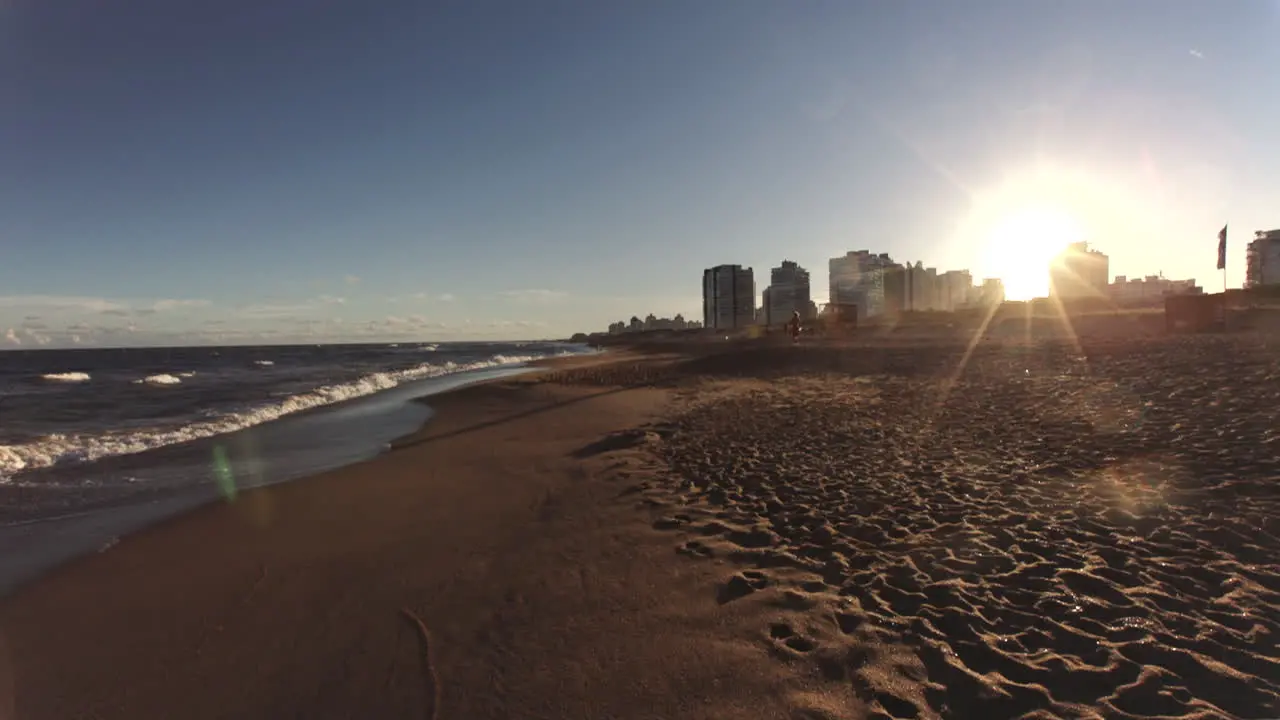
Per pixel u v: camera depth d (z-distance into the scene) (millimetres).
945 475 6879
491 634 3975
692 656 3582
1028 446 7957
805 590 4293
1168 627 3471
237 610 4449
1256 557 4258
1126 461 6840
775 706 3098
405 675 3557
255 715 3252
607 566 4969
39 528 6363
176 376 31984
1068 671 3145
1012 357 19969
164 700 3410
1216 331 26016
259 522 6473
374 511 6785
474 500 7141
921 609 3887
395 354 70750
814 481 6996
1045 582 4109
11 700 3420
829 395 14523
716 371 24703
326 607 4461
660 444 9766
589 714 3127
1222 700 2848
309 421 14078
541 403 16609
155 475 8703
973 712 2924
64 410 16609
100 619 4352
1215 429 7777
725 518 5961
